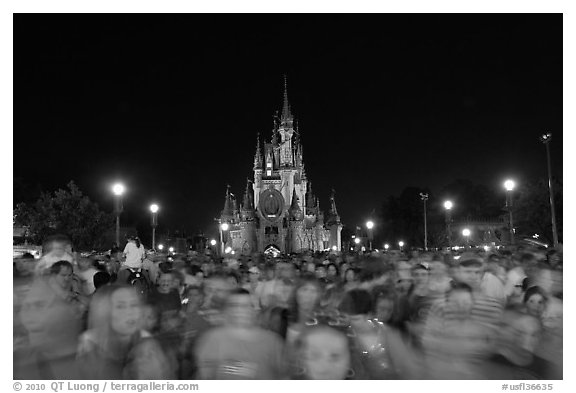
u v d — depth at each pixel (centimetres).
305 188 15088
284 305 887
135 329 738
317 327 714
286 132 14938
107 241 8025
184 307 1047
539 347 807
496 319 801
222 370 705
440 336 793
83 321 841
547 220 6175
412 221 11812
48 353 766
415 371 798
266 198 13425
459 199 12200
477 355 780
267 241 13238
